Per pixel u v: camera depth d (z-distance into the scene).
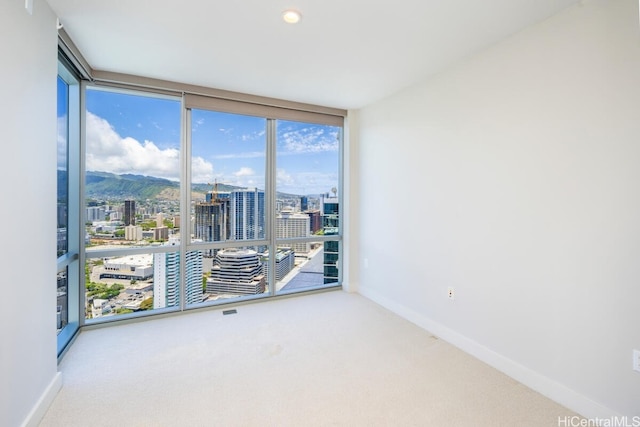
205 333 2.81
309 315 3.25
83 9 1.86
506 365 2.19
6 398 1.41
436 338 2.74
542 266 1.97
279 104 3.55
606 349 1.68
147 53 2.44
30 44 1.61
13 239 1.47
